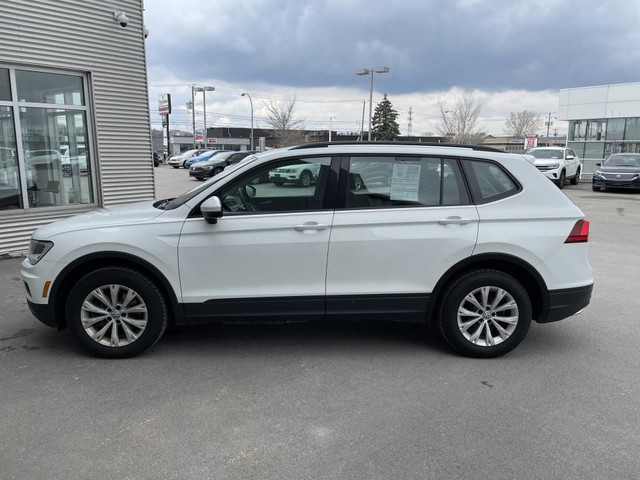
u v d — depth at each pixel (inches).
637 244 386.6
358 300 168.7
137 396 145.5
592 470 113.3
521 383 155.6
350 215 165.8
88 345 169.3
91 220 171.8
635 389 152.1
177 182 1011.3
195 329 200.4
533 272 169.3
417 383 155.3
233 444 122.2
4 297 238.5
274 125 2519.7
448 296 170.6
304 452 119.2
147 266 163.8
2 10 304.2
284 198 168.1
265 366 166.6
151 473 111.1
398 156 170.6
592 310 227.8
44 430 127.6
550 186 173.8
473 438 125.6
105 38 360.2
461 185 170.4
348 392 149.0
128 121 384.2
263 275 166.2
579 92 1171.9
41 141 338.6
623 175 791.1
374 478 110.2
